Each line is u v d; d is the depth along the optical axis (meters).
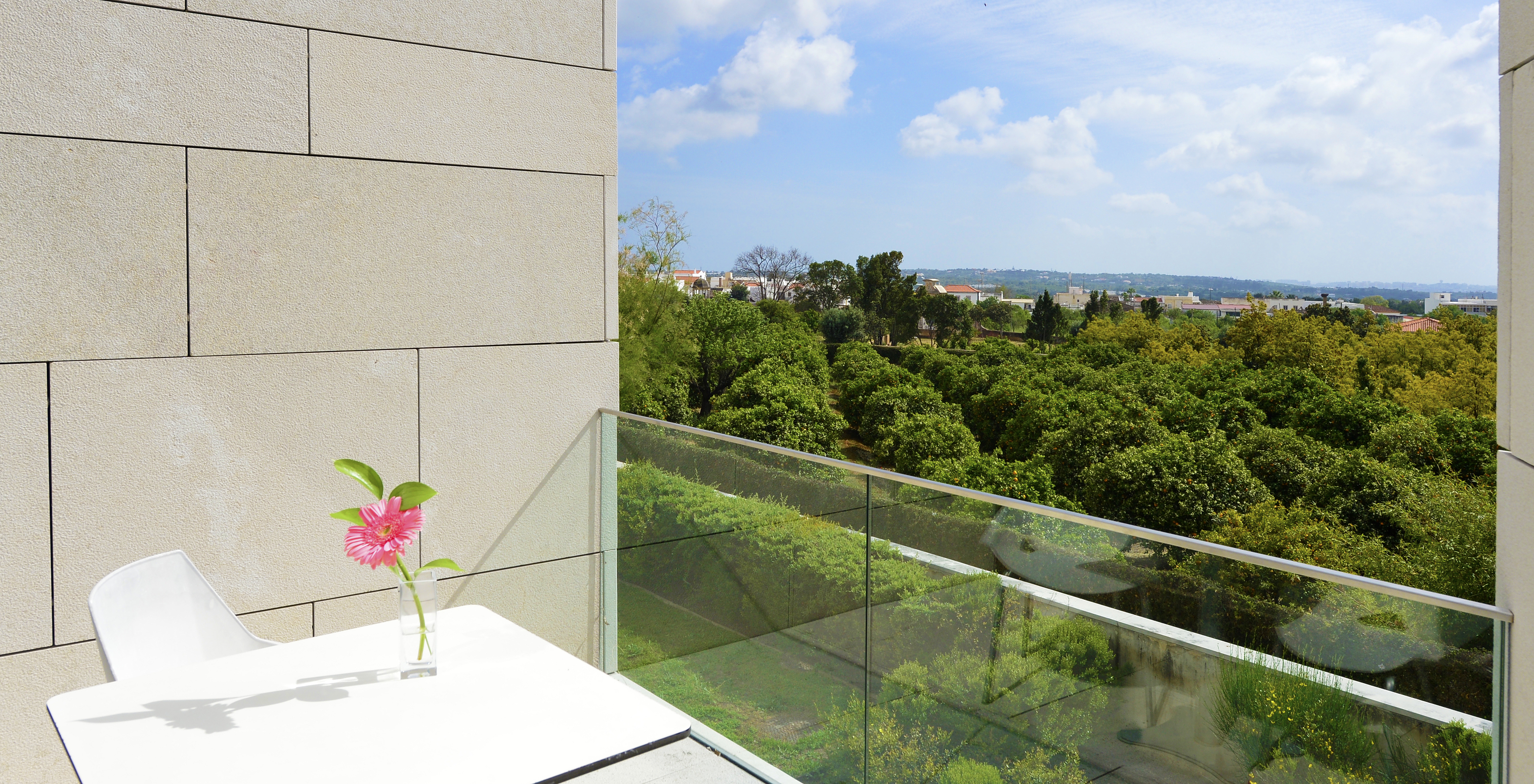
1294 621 1.54
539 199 2.94
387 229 2.64
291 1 2.45
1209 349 25.34
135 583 1.96
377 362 2.65
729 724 2.72
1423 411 19.67
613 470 3.13
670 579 2.94
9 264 2.12
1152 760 1.73
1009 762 2.00
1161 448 17.61
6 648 2.16
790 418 22.64
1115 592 1.80
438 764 1.33
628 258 19.92
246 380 2.44
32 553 2.18
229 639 2.06
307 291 2.52
